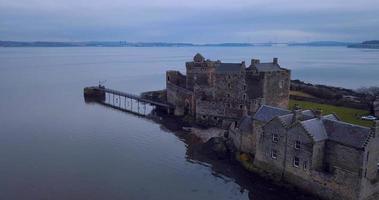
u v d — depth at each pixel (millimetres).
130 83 197000
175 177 59688
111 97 144375
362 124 81500
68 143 77750
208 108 93938
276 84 95062
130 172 61750
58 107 119438
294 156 54312
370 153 47906
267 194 53406
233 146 71938
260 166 60750
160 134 85688
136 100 130000
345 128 51219
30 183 56688
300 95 119062
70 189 54750
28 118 101375
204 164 65312
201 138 81688
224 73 97250
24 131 87062
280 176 56969
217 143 73188
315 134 51906
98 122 98375
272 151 58188
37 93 148375
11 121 97250
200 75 110312
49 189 54625
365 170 47594
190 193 53938
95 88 141750
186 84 113438
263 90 92062
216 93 99438
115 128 91625
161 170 62688
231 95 97625
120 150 73312
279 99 97125
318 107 102188
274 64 100750
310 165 51938
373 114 91938
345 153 49344
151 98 125562
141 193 53844
